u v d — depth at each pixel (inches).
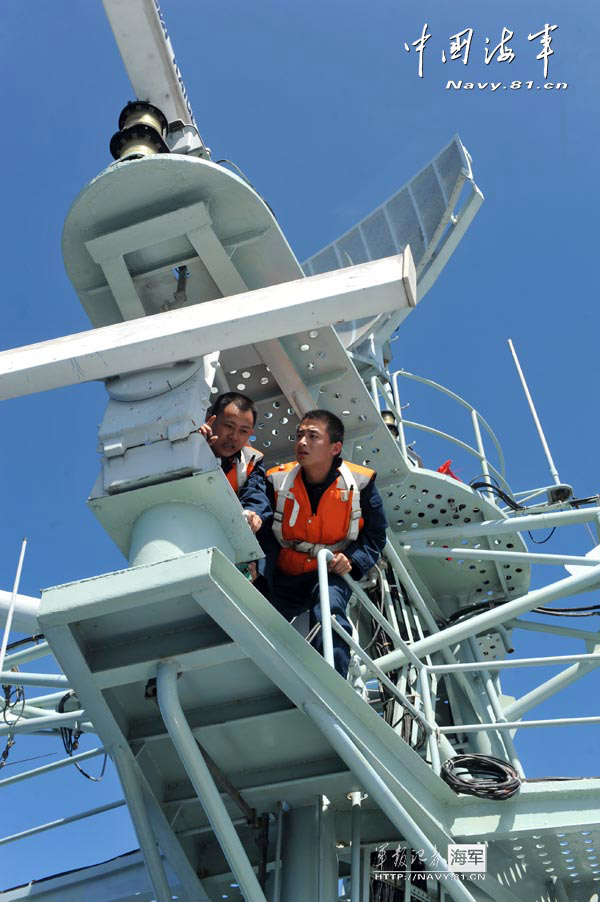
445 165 421.4
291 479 258.2
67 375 218.4
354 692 212.7
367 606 254.1
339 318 207.0
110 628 201.3
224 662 207.9
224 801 238.5
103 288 271.6
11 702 313.0
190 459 219.3
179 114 312.8
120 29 306.3
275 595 259.1
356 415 321.7
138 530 217.6
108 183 253.8
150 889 268.4
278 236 265.3
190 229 258.5
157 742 221.1
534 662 244.5
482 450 422.0
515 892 265.0
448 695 366.6
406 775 223.9
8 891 279.6
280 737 225.6
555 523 370.6
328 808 247.1
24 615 253.1
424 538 373.4
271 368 297.7
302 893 230.2
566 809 229.6
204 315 212.8
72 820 245.3
